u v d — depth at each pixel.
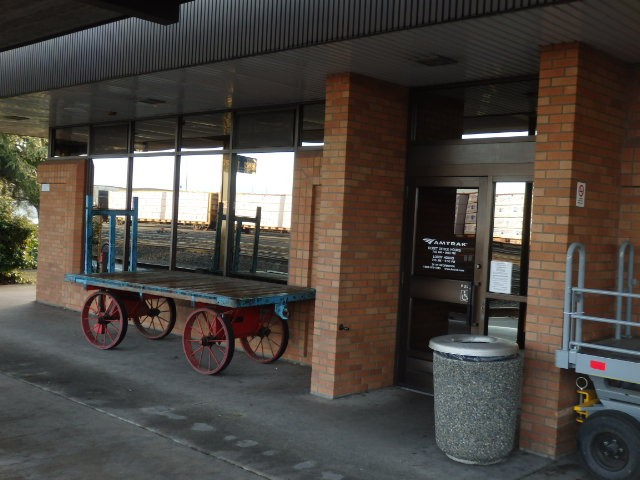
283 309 7.86
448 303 7.44
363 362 7.41
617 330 5.95
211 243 10.17
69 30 7.11
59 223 12.76
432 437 5.98
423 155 7.61
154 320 10.73
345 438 5.89
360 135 7.20
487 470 5.24
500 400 5.27
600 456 5.04
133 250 10.94
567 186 5.51
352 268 7.20
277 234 9.18
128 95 9.06
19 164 21.20
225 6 6.67
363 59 6.46
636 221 6.05
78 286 12.27
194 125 10.48
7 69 9.41
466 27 5.25
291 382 7.78
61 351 9.05
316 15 5.93
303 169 8.77
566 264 5.38
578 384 5.51
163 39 7.26
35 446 5.44
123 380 7.64
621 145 6.10
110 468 5.02
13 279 16.69
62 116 11.37
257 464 5.21
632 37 5.32
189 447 5.54
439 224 7.52
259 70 7.15
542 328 5.61
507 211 6.94
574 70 5.51
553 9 4.71
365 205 7.29
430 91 7.58
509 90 7.01
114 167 11.86
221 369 7.89
